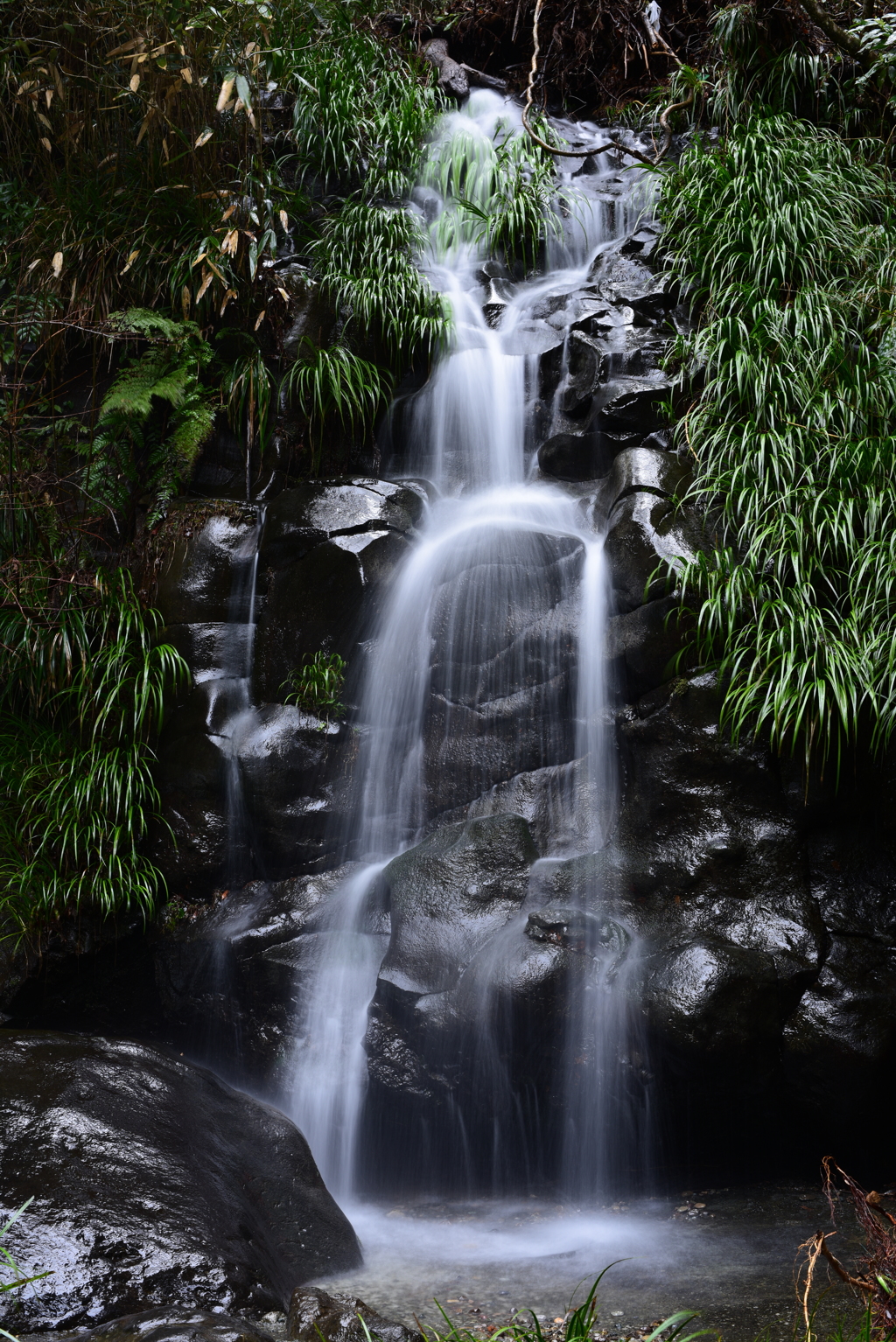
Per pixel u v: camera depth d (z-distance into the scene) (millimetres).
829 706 4715
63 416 6656
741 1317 3297
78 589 6082
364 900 5273
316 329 6930
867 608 4840
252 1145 4176
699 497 5406
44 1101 3660
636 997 4340
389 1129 4891
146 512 6488
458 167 7859
